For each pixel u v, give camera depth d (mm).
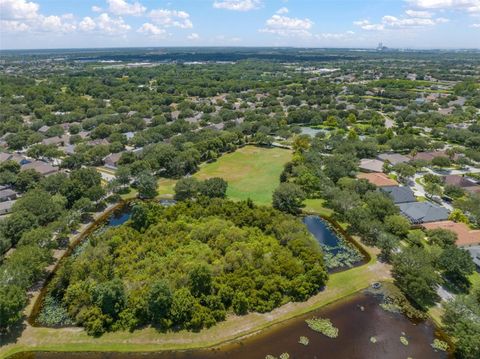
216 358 56469
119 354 56969
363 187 108750
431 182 118125
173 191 119688
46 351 57469
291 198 102125
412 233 86062
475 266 74562
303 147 156625
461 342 55250
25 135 166250
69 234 92750
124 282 69625
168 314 61625
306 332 61688
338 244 88875
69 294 66375
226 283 68062
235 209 95438
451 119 198250
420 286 65938
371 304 68188
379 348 58688
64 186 104688
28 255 71875
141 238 84188
